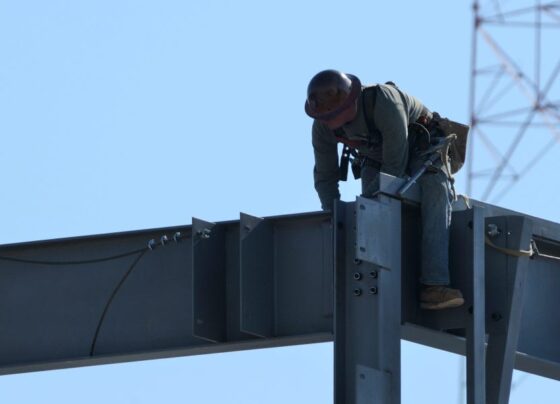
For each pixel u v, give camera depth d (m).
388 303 26.83
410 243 28.69
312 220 28.75
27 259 32.06
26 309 31.83
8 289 32.03
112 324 31.05
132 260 31.16
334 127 29.55
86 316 31.38
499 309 28.98
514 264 29.00
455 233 28.78
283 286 28.73
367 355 26.64
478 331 28.22
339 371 26.73
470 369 28.06
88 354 31.16
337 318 26.88
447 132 29.62
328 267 28.41
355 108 29.14
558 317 30.98
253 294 28.45
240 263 28.36
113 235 31.19
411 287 28.50
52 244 31.88
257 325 28.41
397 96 29.17
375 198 27.50
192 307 29.91
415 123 29.52
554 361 30.80
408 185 27.75
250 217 28.70
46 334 31.62
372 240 26.72
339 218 27.25
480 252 28.56
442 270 28.19
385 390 26.41
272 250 28.94
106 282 31.38
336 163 30.94
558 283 31.14
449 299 28.03
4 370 31.70
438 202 28.47
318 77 29.22
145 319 30.72
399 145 28.95
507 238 29.12
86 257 31.62
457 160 29.59
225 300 29.52
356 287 26.97
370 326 26.72
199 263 29.22
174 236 30.53
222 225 29.72
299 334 28.38
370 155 30.09
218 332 29.36
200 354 30.23
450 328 28.59
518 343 30.48
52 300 31.70
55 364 31.42
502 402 28.70
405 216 28.70
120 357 30.77
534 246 30.14
